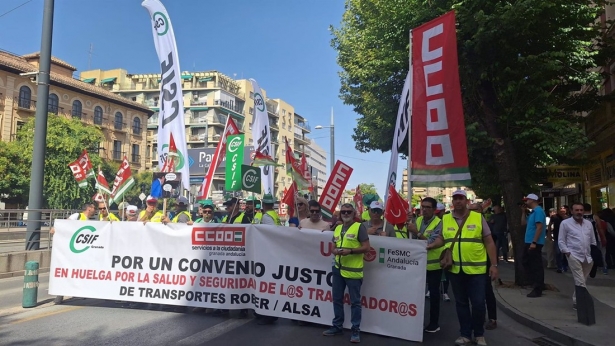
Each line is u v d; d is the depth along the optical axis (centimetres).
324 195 814
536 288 902
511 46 1036
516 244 1024
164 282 752
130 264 770
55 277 802
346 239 598
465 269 580
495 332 686
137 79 7625
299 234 687
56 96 4975
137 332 630
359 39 1930
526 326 719
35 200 1343
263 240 707
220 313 755
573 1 1083
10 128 4434
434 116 710
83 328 650
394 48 1365
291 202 986
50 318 709
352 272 602
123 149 5778
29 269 790
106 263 781
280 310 681
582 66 1177
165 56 1217
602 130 1523
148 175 4975
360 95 2095
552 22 1048
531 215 920
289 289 683
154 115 7331
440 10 1096
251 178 915
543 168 1611
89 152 3925
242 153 1006
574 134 1070
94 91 5350
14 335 612
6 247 1484
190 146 7219
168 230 758
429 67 721
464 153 686
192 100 7362
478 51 1033
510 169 1046
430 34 725
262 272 700
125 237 777
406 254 621
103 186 1048
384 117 1708
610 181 1647
